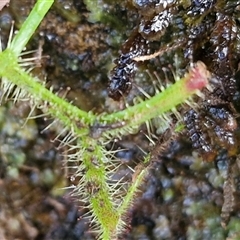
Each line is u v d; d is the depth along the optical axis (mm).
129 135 200
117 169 199
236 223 192
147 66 191
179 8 183
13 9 199
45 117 203
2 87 180
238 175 192
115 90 188
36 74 201
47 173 204
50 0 166
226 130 181
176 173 199
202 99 177
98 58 201
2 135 204
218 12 180
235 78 186
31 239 204
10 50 165
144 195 201
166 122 176
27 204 204
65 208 204
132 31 189
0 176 204
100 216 176
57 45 201
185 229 198
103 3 194
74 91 203
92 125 168
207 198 197
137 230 201
